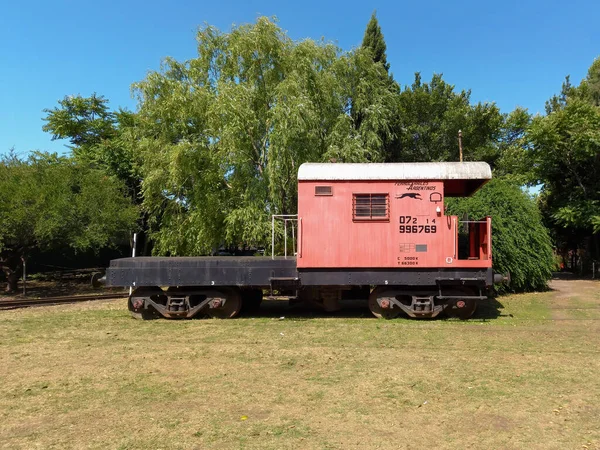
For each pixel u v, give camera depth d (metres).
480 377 5.93
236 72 18.09
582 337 8.30
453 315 10.27
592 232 24.31
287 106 16.03
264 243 16.58
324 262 10.02
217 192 17.53
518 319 10.21
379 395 5.29
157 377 6.05
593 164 23.28
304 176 10.09
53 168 17.52
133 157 20.73
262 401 5.14
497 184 15.61
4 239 16.41
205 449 3.99
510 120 30.41
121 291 18.36
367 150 17.83
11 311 12.02
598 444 4.03
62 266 26.70
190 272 10.30
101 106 27.73
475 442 4.09
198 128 17.92
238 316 10.87
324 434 4.28
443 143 28.16
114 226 17.30
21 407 5.03
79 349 7.64
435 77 28.69
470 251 11.52
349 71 19.09
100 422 4.60
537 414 4.71
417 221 9.95
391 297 10.21
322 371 6.26
